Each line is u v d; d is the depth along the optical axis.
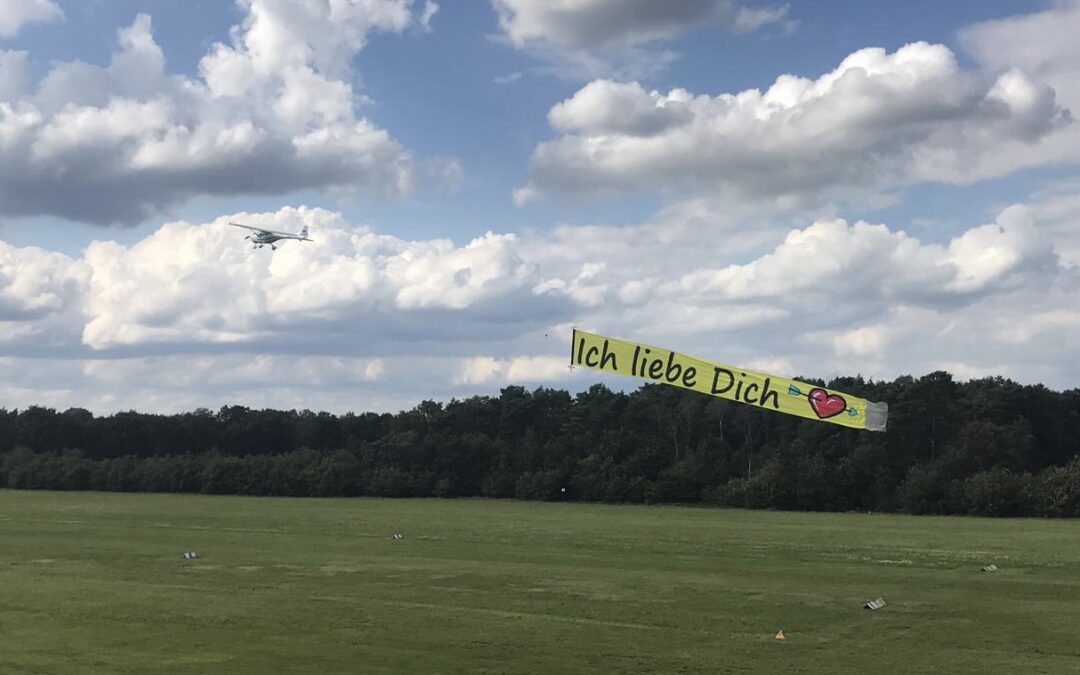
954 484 83.00
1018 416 101.38
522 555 36.56
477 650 18.23
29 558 35.31
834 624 21.30
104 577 29.47
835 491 89.81
